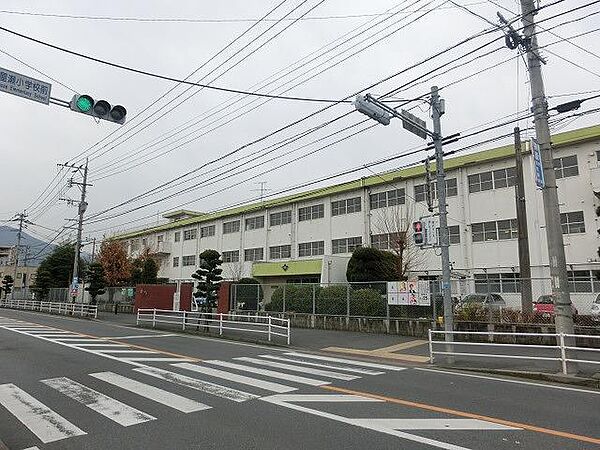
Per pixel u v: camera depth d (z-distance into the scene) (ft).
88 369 31.27
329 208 114.01
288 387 25.91
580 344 44.24
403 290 57.16
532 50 34.50
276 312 73.00
